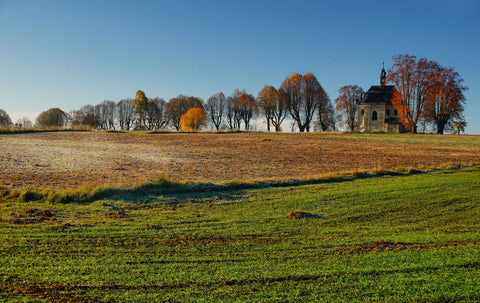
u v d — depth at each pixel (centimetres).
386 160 2972
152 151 3344
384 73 8319
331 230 991
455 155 3369
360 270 689
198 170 2277
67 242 827
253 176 2078
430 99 6388
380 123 7825
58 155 2759
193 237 902
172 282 629
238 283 629
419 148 4022
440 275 668
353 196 1460
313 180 1847
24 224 955
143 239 872
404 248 835
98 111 10181
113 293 583
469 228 1033
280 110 8119
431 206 1301
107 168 2223
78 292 584
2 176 1788
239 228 995
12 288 590
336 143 4594
